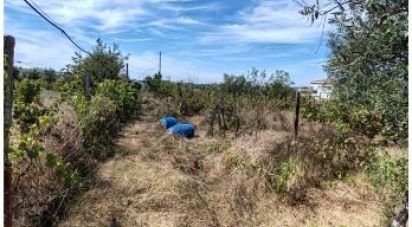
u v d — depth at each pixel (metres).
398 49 1.86
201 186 4.95
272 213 4.52
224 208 4.48
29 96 6.85
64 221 3.97
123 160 6.01
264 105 11.39
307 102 9.35
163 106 14.38
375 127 6.64
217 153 6.73
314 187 5.29
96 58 15.58
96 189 4.61
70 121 5.34
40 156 4.02
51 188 3.99
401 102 2.03
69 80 11.09
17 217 3.51
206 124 11.51
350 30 1.95
